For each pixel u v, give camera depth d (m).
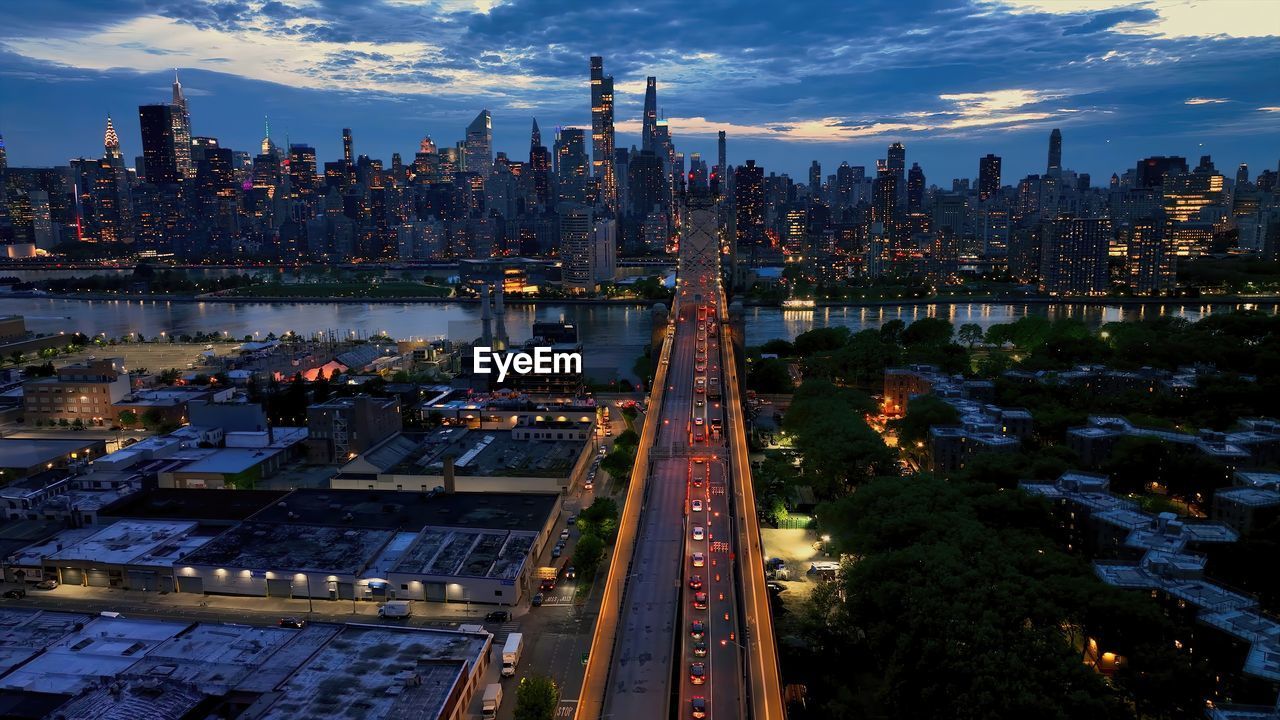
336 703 149.00
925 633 159.75
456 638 174.50
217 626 180.00
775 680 139.62
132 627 181.25
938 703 150.12
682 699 135.00
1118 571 186.88
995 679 143.50
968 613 159.38
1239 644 161.00
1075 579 173.38
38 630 179.50
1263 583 197.62
